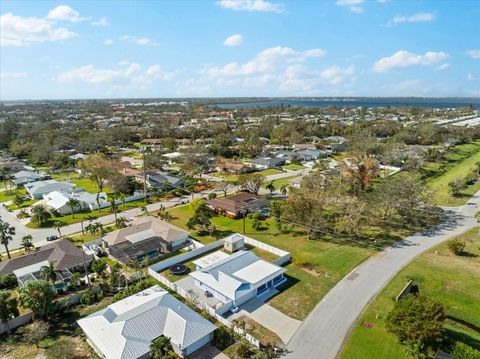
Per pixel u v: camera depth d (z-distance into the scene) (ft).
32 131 611.47
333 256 185.78
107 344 111.65
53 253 178.19
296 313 136.46
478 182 325.01
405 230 221.05
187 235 205.98
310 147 519.60
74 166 425.69
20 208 274.16
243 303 143.43
